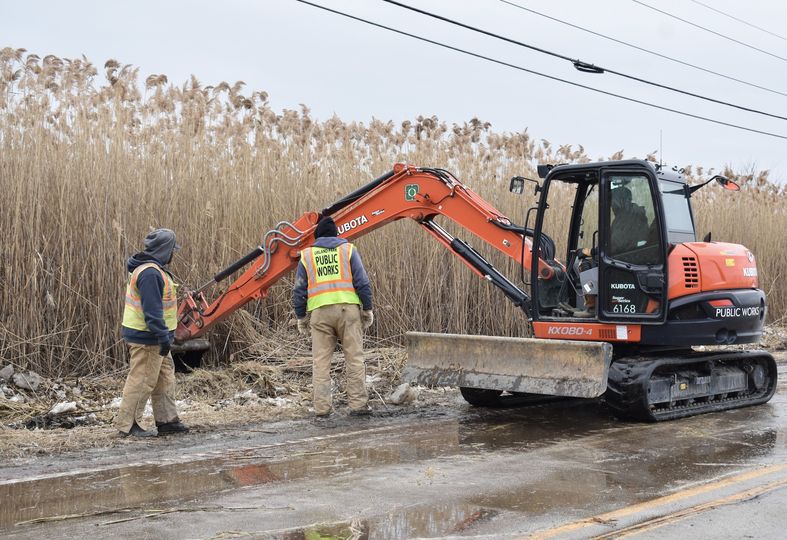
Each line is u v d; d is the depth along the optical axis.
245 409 8.43
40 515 4.82
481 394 8.70
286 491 5.31
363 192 9.16
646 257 8.03
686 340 8.01
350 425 7.78
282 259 9.17
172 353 9.71
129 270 7.30
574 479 5.63
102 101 10.70
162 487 5.44
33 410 8.04
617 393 7.79
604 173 8.23
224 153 11.40
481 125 13.93
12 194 9.16
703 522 4.64
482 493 5.25
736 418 8.20
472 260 8.87
